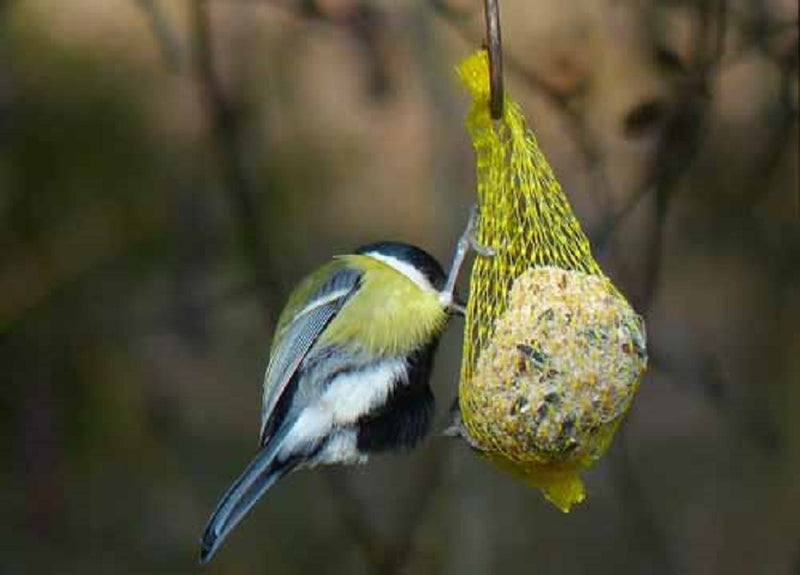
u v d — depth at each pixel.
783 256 12.65
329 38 12.86
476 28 12.38
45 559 13.11
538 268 7.97
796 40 10.42
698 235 12.59
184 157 12.78
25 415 12.48
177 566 13.75
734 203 11.91
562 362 7.71
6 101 12.41
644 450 14.97
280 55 12.92
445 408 11.95
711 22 10.69
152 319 12.10
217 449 14.35
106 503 13.31
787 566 13.58
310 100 14.15
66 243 12.51
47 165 12.59
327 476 12.30
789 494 14.00
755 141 11.73
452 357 12.01
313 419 8.69
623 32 11.16
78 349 12.52
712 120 10.98
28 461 12.59
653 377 15.41
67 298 12.48
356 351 8.70
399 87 12.20
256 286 11.73
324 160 14.02
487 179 8.14
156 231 12.45
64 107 12.76
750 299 13.41
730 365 13.48
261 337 14.85
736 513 14.16
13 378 12.48
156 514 13.75
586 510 14.08
